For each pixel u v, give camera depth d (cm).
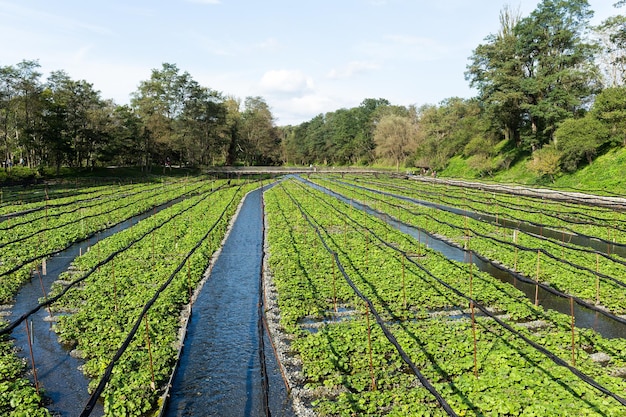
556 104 5619
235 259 2511
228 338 1505
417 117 11519
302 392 1153
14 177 6200
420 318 1570
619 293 1733
